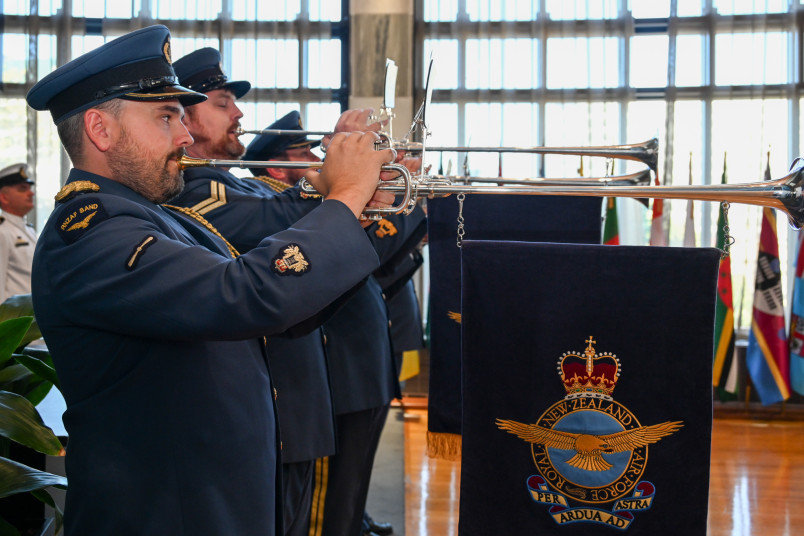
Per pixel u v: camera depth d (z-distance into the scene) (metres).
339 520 2.33
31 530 1.89
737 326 4.98
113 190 1.24
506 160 5.12
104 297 1.11
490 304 1.49
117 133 1.24
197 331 1.09
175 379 1.18
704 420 1.46
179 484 1.17
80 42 5.16
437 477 3.55
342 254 1.14
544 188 1.55
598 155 2.19
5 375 1.77
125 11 5.21
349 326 2.38
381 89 5.25
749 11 5.07
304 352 1.93
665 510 1.47
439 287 2.14
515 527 1.50
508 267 1.49
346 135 1.24
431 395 2.12
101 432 1.19
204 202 1.81
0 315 1.76
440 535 2.83
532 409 1.49
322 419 1.95
